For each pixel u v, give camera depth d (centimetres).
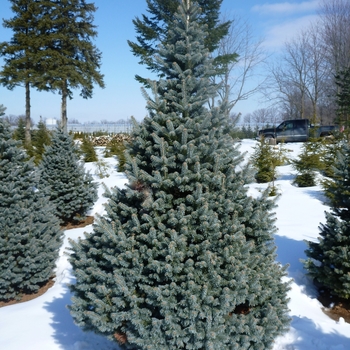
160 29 2216
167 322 299
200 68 399
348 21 3034
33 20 2614
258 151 1389
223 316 329
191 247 332
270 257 380
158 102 381
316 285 590
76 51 2803
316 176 1294
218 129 384
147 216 343
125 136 2553
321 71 3366
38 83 2584
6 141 604
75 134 3061
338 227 530
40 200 632
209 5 2092
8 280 570
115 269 341
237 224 351
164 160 354
